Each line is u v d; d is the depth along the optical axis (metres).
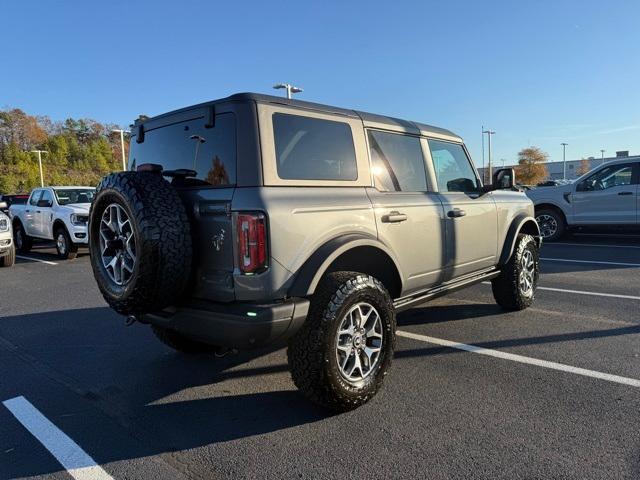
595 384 3.59
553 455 2.68
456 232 4.50
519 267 5.45
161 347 4.81
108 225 3.26
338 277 3.21
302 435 3.00
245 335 2.87
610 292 6.53
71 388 3.84
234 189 2.98
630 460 2.62
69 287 8.09
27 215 13.29
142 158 3.83
